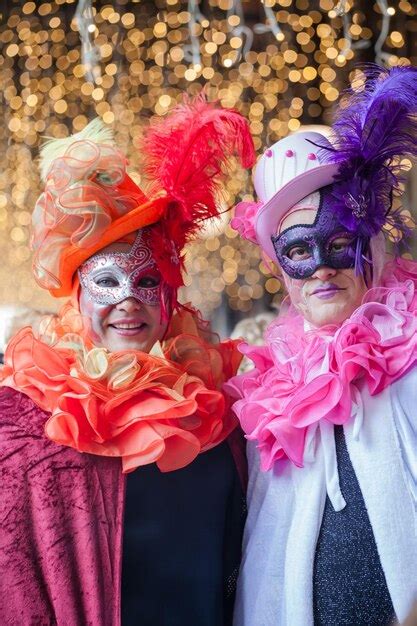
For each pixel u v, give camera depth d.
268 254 1.81
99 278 1.72
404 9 4.77
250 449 1.77
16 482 1.64
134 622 1.67
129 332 1.74
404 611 1.49
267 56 5.56
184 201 1.72
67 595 1.61
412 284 1.67
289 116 5.59
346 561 1.57
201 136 1.75
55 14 5.39
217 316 5.52
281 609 1.62
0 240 5.33
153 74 5.44
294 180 1.65
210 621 1.69
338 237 1.65
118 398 1.64
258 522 1.68
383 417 1.59
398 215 1.70
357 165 1.65
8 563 1.61
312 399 1.60
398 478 1.55
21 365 1.71
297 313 1.81
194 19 4.85
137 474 1.72
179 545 1.71
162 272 1.73
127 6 5.46
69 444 1.63
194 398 1.67
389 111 1.65
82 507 1.65
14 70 5.65
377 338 1.61
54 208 1.71
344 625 1.55
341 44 4.93
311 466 1.63
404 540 1.52
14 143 5.43
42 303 5.19
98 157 1.70
